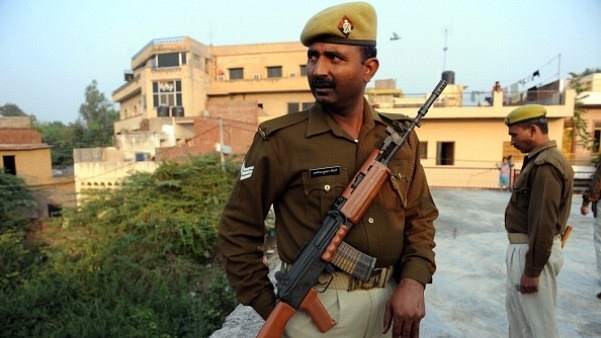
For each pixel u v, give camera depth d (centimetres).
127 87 3875
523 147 232
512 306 237
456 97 1747
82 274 703
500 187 1459
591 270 467
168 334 442
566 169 208
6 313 507
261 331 130
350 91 132
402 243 146
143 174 1052
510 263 237
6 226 1223
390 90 2491
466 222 797
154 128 2602
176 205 913
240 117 2281
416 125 150
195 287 700
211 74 3488
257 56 3422
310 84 134
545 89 1967
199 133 1980
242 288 140
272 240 845
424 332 319
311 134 135
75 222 957
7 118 2252
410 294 134
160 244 808
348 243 136
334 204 133
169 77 3058
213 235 842
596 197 405
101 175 1756
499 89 1745
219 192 965
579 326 325
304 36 132
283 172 137
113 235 860
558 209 204
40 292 582
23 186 1450
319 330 136
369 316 141
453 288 416
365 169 136
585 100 1853
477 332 318
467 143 1722
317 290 138
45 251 960
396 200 142
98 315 486
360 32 129
